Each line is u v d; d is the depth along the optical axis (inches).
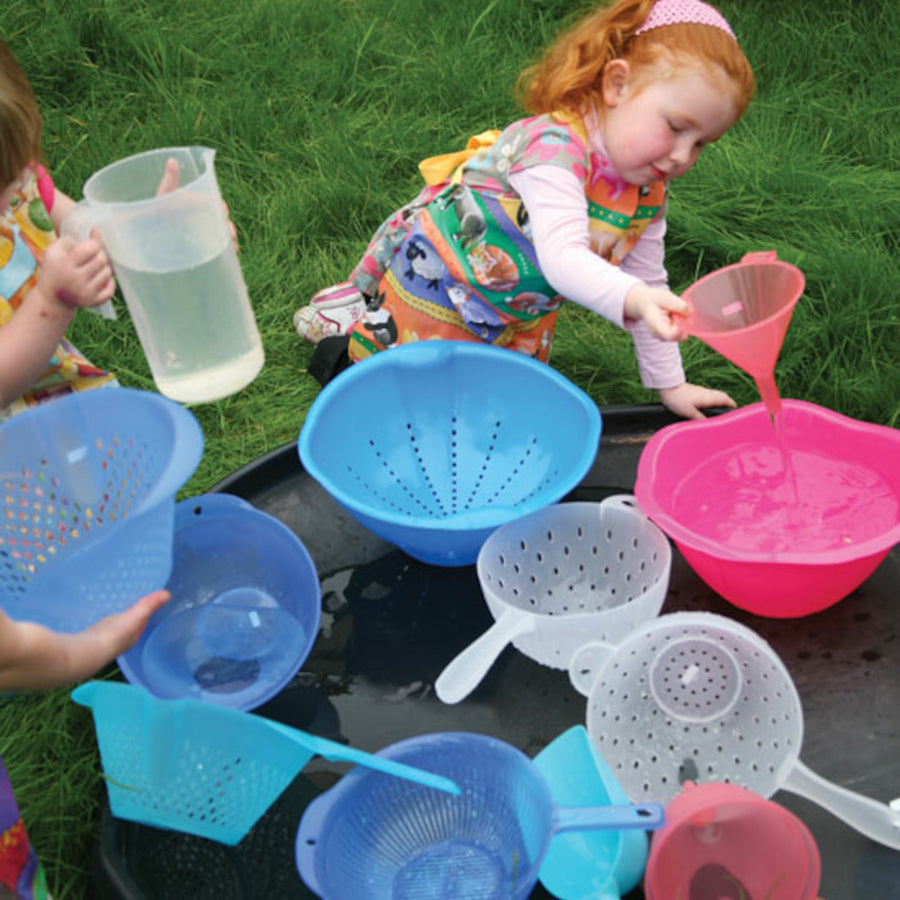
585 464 58.0
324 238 94.7
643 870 45.3
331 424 62.2
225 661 54.9
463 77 110.0
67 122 105.7
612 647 49.7
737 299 55.4
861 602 57.6
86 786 53.7
